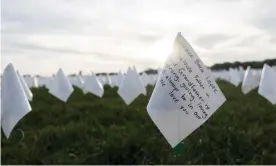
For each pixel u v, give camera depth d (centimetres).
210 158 44
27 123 72
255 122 64
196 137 49
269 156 44
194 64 32
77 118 73
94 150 49
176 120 32
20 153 48
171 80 32
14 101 39
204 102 32
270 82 67
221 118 63
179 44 32
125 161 45
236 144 47
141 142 48
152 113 32
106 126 66
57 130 57
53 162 45
